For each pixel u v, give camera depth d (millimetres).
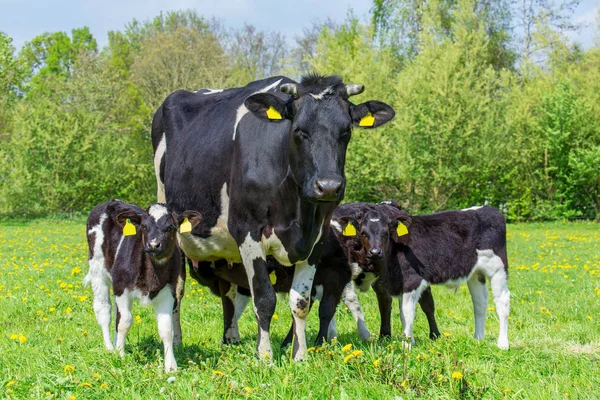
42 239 24547
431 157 34094
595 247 20844
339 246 7895
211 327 9055
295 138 6312
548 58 42156
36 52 78375
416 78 35375
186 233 7023
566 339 8156
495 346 7320
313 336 8477
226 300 8117
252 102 6418
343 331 8938
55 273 13562
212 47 52125
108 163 40500
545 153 34938
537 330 8672
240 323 9281
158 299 6648
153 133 9117
